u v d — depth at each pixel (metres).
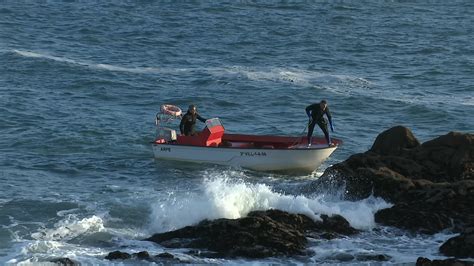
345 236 75.50
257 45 184.38
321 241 73.88
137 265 68.44
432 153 90.25
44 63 155.62
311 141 101.75
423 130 121.81
